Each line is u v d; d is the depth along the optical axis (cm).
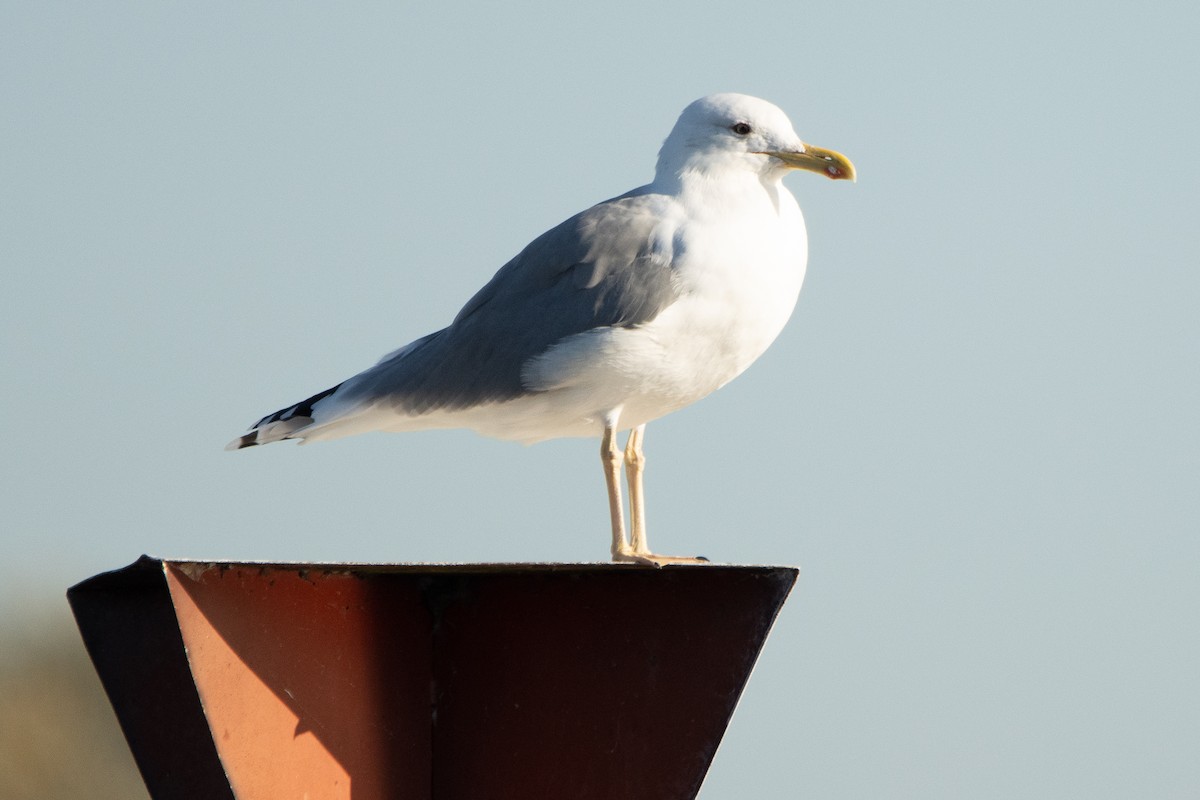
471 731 929
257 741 833
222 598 821
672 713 892
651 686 898
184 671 855
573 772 908
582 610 920
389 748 907
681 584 899
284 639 856
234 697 822
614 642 910
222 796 851
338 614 891
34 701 2450
